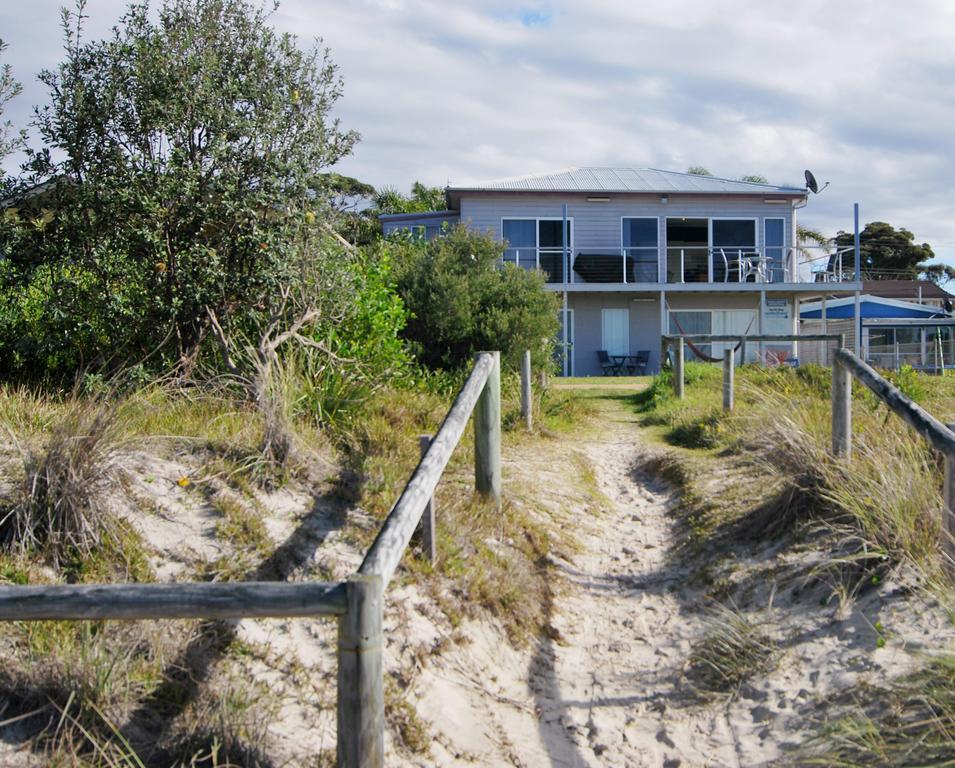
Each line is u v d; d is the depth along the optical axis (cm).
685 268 2523
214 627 327
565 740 353
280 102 634
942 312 3216
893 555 416
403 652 359
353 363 679
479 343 1082
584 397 1418
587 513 653
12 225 604
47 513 350
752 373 1340
